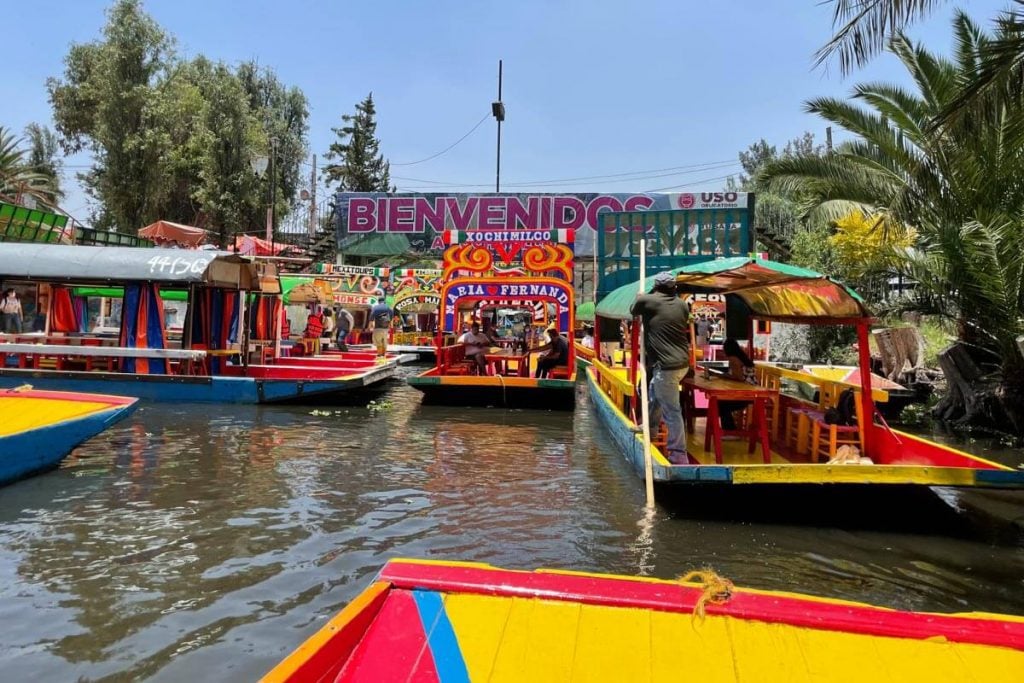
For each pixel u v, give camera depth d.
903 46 12.25
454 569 2.95
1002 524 6.23
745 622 2.63
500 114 31.42
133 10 32.97
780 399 8.99
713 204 27.61
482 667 2.51
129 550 5.24
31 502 6.39
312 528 5.84
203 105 33.84
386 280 27.77
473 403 13.65
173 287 13.25
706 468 6.19
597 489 7.29
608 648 2.57
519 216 29.12
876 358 15.57
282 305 18.23
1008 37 6.65
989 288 10.60
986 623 2.55
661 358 6.84
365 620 2.64
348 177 54.56
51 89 34.03
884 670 2.41
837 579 4.98
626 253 16.22
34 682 3.45
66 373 12.46
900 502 6.33
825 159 14.02
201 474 7.55
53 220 22.83
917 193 12.26
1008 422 11.34
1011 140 9.94
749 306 9.44
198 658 3.71
